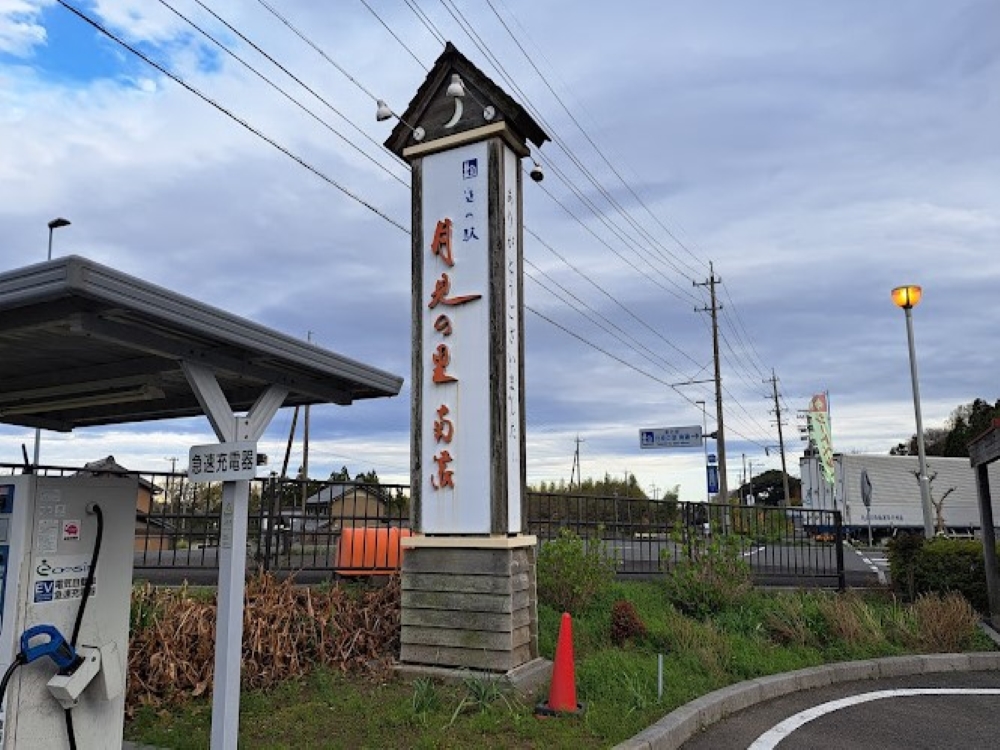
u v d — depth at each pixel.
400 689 5.95
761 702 6.54
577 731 5.03
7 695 3.35
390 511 9.73
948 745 5.39
